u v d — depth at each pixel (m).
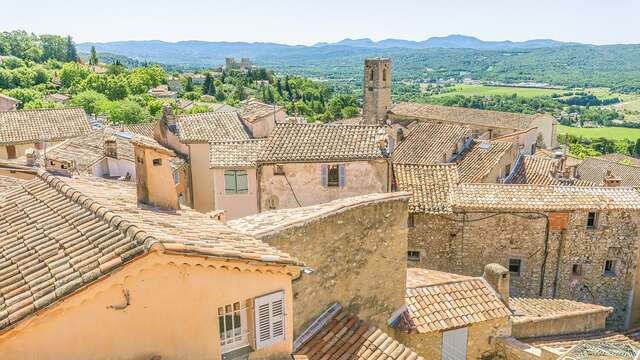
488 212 24.41
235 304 9.62
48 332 7.63
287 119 42.16
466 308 18.16
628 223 24.39
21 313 7.35
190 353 8.97
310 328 14.41
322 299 14.70
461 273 25.25
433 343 17.38
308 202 25.67
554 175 43.09
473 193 25.09
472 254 24.98
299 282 13.80
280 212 16.03
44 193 11.55
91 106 107.25
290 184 25.45
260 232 12.80
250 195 30.06
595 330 20.94
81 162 27.66
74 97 114.94
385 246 16.42
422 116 94.19
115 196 12.00
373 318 16.52
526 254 24.80
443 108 97.12
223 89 186.12
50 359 7.71
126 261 7.85
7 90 121.38
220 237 10.38
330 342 14.13
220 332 9.55
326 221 14.45
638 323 25.78
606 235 24.52
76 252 8.53
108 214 9.51
